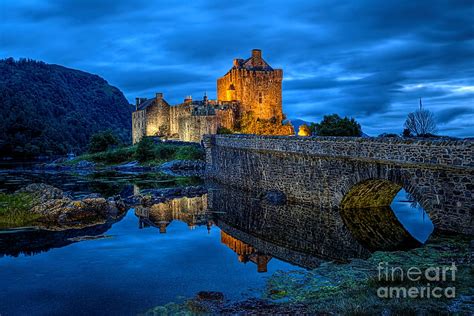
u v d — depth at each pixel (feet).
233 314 50.57
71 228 107.96
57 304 58.03
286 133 355.15
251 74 366.63
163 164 301.43
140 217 123.54
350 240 87.56
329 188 113.09
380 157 89.56
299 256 78.43
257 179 158.20
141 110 415.23
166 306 55.72
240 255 80.48
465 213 71.26
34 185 148.56
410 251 67.87
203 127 332.39
